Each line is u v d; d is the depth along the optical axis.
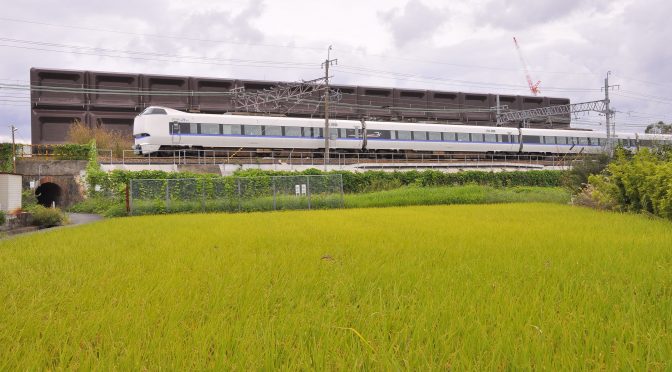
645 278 6.09
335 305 5.03
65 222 24.20
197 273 6.95
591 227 13.14
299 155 44.66
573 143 55.88
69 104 58.34
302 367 3.38
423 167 46.47
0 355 3.67
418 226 14.14
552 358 3.47
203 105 63.56
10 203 23.67
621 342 3.69
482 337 3.85
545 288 5.64
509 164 50.09
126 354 3.59
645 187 17.08
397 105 75.50
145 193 27.34
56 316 4.75
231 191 28.39
